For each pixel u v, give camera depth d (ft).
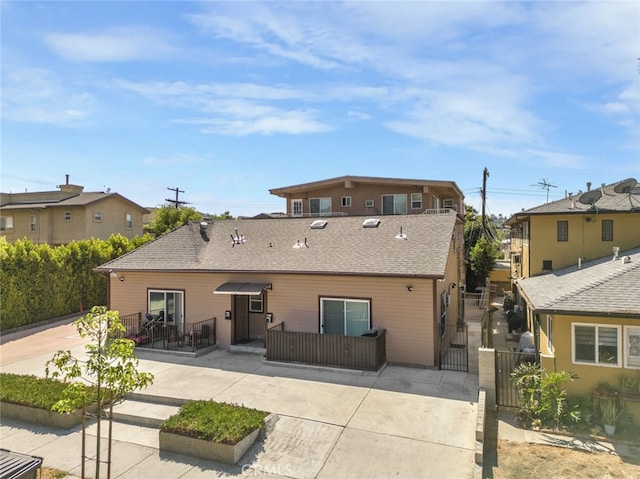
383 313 42.83
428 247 45.57
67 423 29.58
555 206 59.67
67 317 68.44
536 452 25.73
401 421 29.17
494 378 31.96
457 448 25.58
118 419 30.99
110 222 114.01
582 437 27.91
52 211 108.27
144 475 23.38
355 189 87.56
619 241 53.62
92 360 19.97
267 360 43.06
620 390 29.89
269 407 31.60
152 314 53.06
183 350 46.98
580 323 31.71
